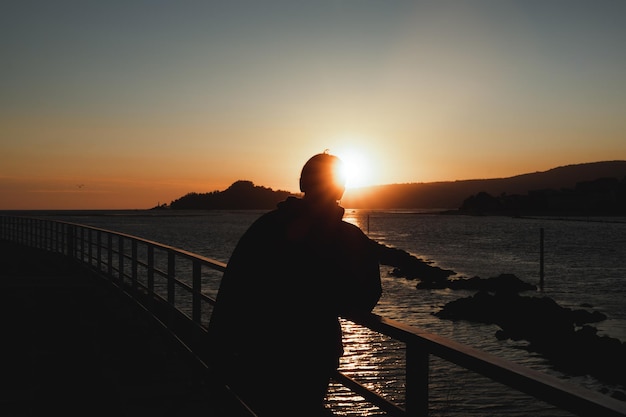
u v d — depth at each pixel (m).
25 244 30.48
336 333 3.48
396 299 39.09
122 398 6.57
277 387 3.43
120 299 13.18
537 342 23.97
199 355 6.96
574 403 1.78
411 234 147.50
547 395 1.90
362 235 3.45
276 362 3.42
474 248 97.38
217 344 3.60
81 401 6.55
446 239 124.38
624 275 57.66
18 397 6.70
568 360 21.42
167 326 9.06
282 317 3.42
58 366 7.98
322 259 3.39
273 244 3.47
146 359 8.30
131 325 10.73
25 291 15.08
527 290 46.38
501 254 84.31
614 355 20.77
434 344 2.62
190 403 6.38
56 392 6.87
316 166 3.45
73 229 20.41
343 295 3.43
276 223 3.50
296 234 3.42
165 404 6.36
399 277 54.12
